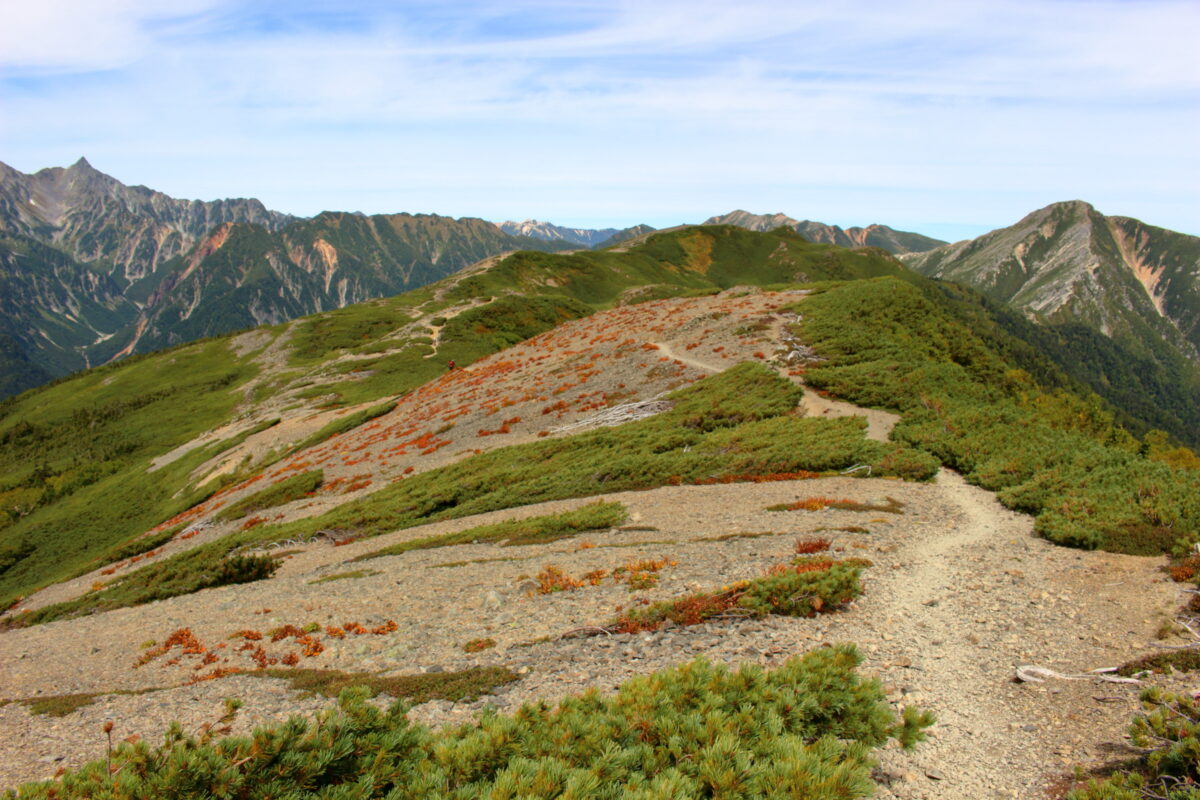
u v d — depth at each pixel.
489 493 37.59
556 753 7.29
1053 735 8.97
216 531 49.03
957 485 26.72
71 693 15.97
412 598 20.19
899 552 18.22
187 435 129.25
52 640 24.34
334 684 12.98
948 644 12.29
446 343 146.88
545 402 57.38
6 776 10.03
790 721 8.36
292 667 15.40
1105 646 11.62
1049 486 23.12
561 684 11.65
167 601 28.95
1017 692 10.30
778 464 31.34
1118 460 24.62
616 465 35.03
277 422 98.06
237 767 6.39
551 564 21.41
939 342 58.75
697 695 8.83
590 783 6.41
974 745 8.91
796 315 66.00
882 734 8.54
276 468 68.06
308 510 45.53
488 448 49.19
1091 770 8.02
